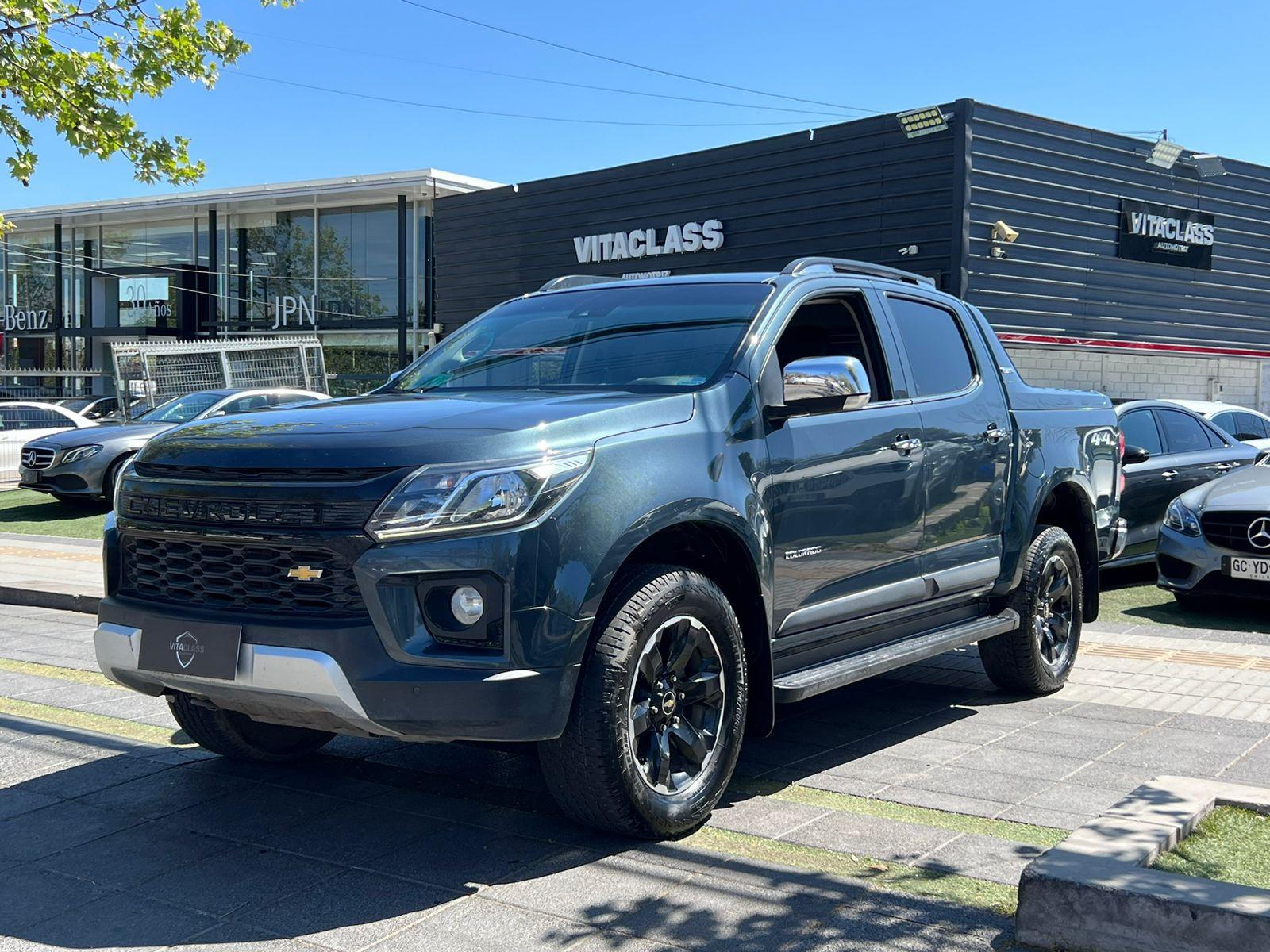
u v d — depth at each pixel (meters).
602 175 20.70
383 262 29.44
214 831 3.94
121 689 6.11
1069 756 4.84
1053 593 5.98
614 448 3.69
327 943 3.07
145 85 10.07
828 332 4.97
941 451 5.11
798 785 4.46
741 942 3.04
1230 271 20.61
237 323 31.56
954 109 16.19
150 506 3.79
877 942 3.04
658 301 4.86
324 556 3.43
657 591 3.69
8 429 19.06
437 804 4.23
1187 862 3.18
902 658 4.73
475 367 4.84
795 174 18.05
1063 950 2.93
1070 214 17.81
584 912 3.24
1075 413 6.29
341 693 3.33
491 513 3.39
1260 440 12.03
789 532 4.29
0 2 8.66
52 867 3.62
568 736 3.56
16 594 9.20
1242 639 7.54
